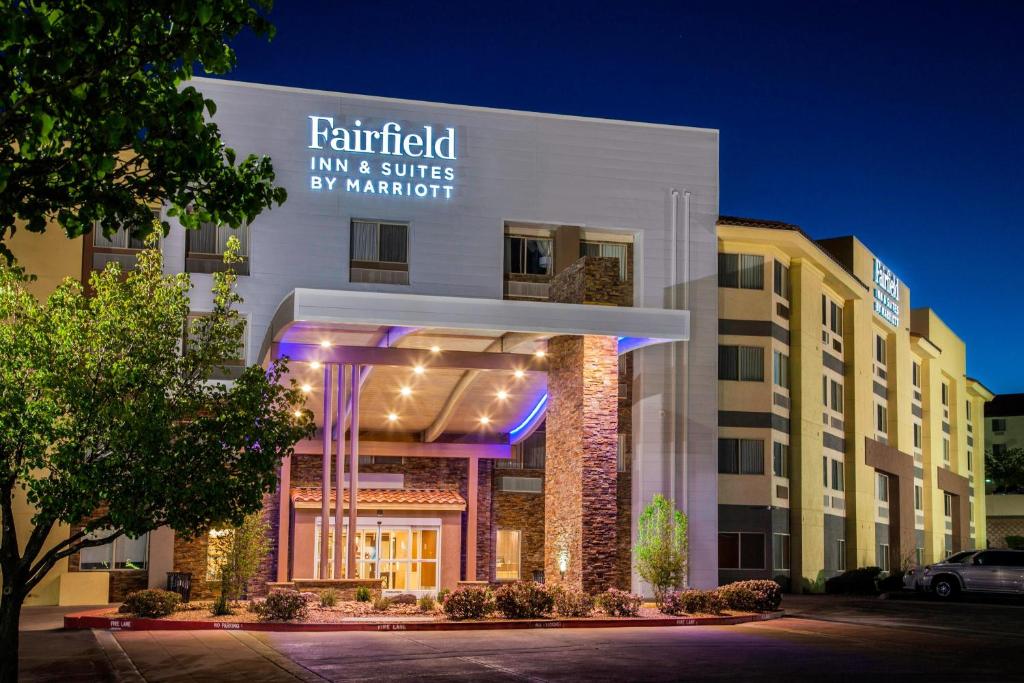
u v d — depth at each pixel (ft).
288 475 111.96
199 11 33.04
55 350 50.31
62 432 49.03
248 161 40.09
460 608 82.48
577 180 120.06
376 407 118.42
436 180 116.06
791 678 55.77
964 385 252.62
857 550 162.09
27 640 70.03
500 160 118.21
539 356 105.60
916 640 76.59
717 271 129.08
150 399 51.03
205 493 50.42
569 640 72.33
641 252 121.29
